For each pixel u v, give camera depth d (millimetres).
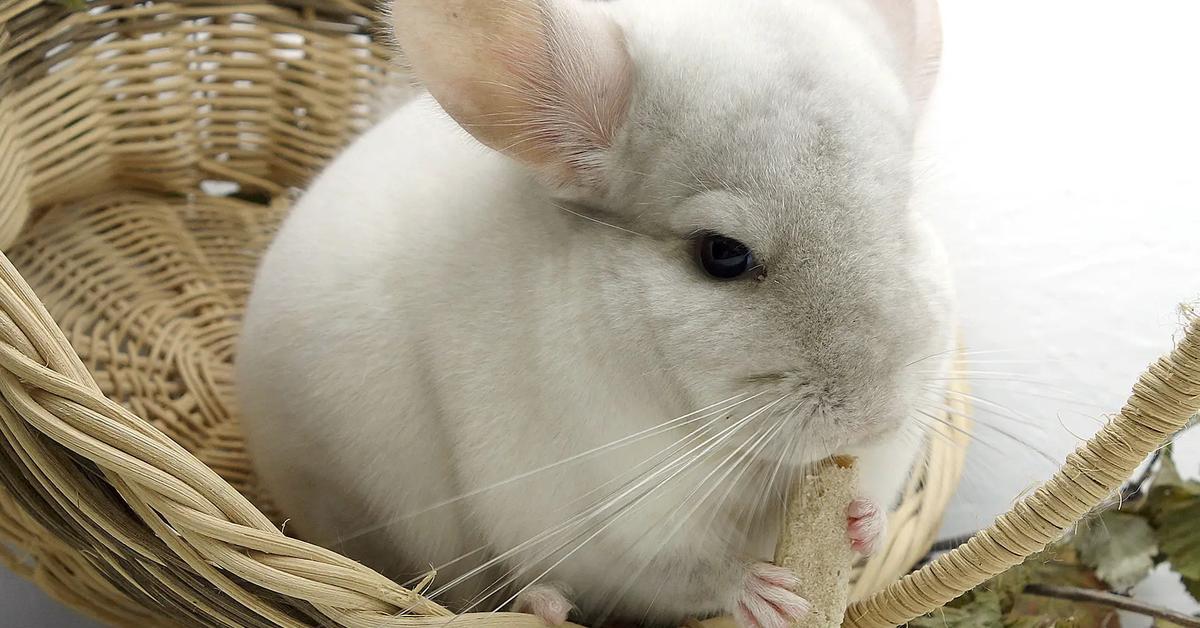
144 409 459
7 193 436
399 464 382
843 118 316
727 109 317
